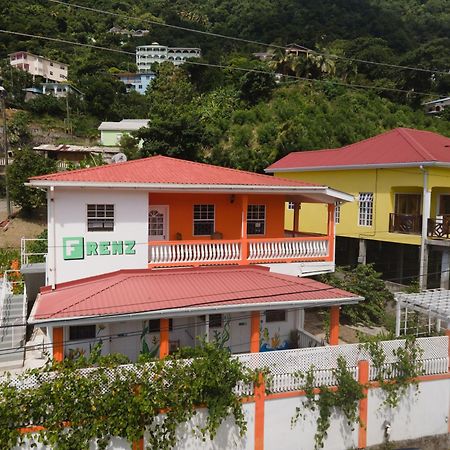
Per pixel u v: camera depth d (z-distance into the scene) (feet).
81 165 118.11
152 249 46.26
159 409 33.83
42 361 46.57
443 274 65.92
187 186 44.75
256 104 179.32
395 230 72.74
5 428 30.09
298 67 198.29
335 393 38.93
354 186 80.02
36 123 198.70
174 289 42.63
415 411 42.57
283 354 38.27
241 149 141.90
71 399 31.22
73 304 37.86
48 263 45.78
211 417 34.73
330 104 179.73
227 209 53.67
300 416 38.27
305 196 55.36
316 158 93.30
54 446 30.68
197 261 47.80
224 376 35.60
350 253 84.33
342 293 46.11
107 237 44.55
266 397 37.09
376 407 41.06
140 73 288.51
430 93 206.28
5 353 41.29
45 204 111.75
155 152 123.65
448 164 66.80
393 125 174.40
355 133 159.74
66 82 239.71
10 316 51.37
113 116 224.74
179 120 126.82
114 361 34.53
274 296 43.09
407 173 70.38
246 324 50.55
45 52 268.41
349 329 63.05
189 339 48.57
